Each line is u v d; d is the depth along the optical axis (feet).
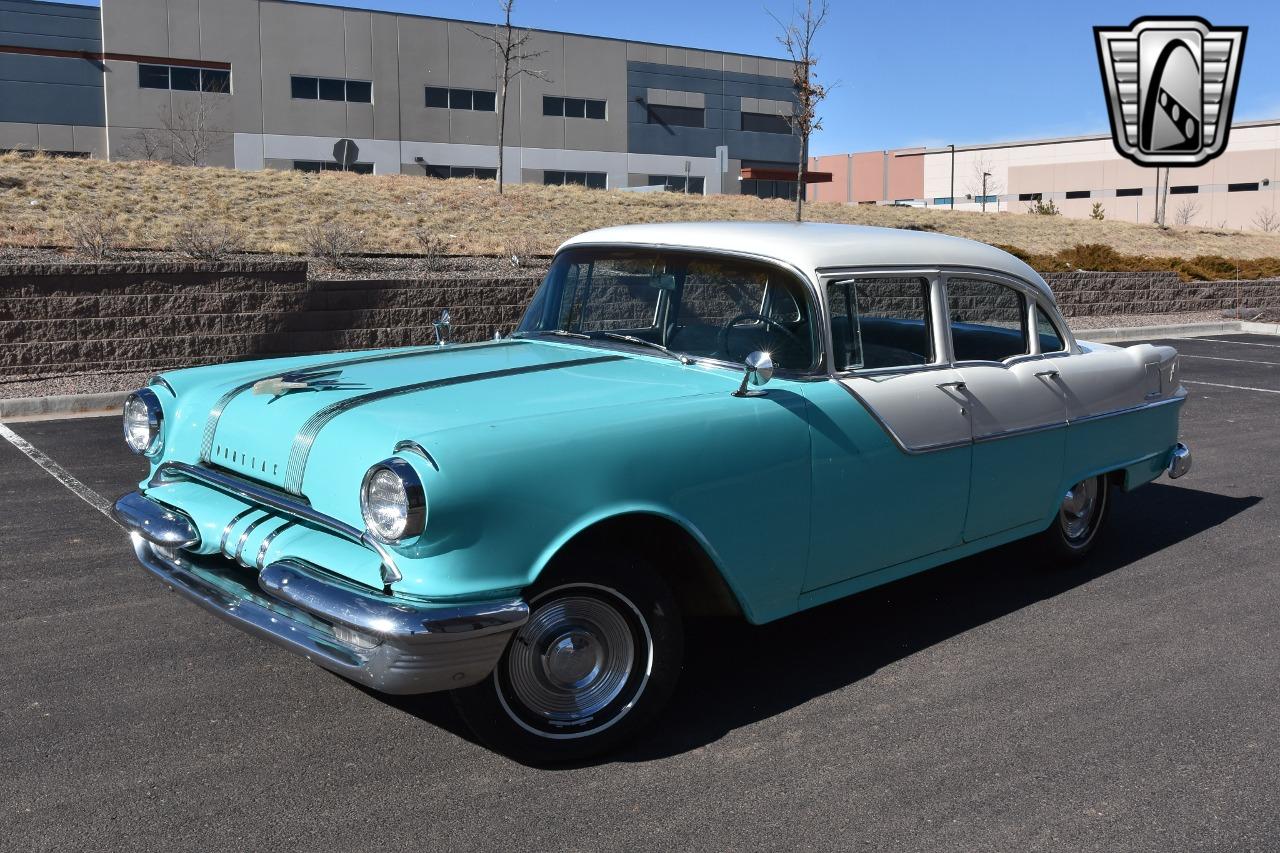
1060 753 11.34
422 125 160.76
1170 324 68.28
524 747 10.68
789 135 197.36
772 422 12.00
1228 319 73.61
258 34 148.46
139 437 13.10
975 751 11.37
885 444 13.21
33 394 35.37
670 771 10.89
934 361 14.24
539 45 168.55
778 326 12.89
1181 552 19.04
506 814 9.99
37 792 10.27
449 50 161.38
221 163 147.74
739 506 11.69
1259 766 11.10
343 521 10.18
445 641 9.40
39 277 37.81
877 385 13.26
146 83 143.84
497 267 57.16
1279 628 15.23
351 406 11.10
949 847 9.53
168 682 12.89
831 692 12.91
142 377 38.78
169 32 143.74
